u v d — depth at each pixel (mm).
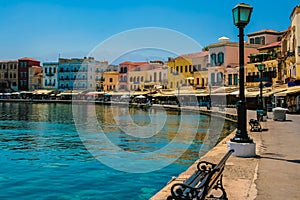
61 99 112500
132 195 10898
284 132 20781
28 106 85250
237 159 11445
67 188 11664
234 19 11977
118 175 13461
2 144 22250
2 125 36750
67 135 27578
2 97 123812
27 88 131000
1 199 10500
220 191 7801
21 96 120938
